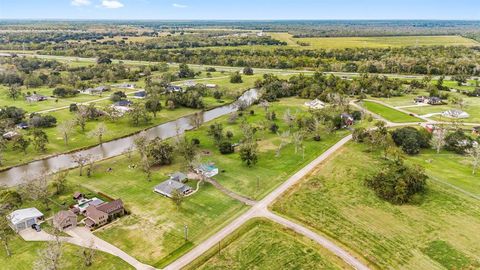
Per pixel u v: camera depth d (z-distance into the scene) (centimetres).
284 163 11512
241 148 11994
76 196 9344
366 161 11531
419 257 7169
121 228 8106
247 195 9512
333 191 9681
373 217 8512
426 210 8756
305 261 7069
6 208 8581
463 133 12812
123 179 10500
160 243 7588
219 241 7619
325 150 12550
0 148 11912
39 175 9869
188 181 10338
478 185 9881
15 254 7231
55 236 7350
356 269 6850
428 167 11038
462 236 7769
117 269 6831
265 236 7825
